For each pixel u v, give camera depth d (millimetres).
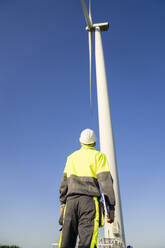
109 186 3643
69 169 3957
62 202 4098
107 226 8289
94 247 3289
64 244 3484
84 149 4156
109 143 10492
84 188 3678
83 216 3506
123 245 7672
